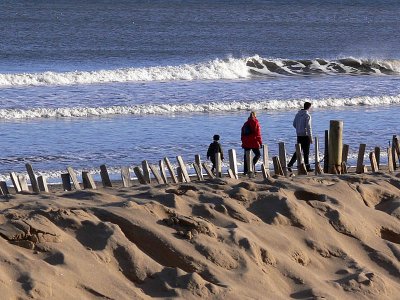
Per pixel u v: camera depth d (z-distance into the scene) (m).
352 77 96.75
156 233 18.39
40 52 132.62
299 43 168.12
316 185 23.62
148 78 87.94
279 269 18.61
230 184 23.06
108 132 55.44
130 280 17.09
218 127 58.44
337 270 19.45
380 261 20.19
